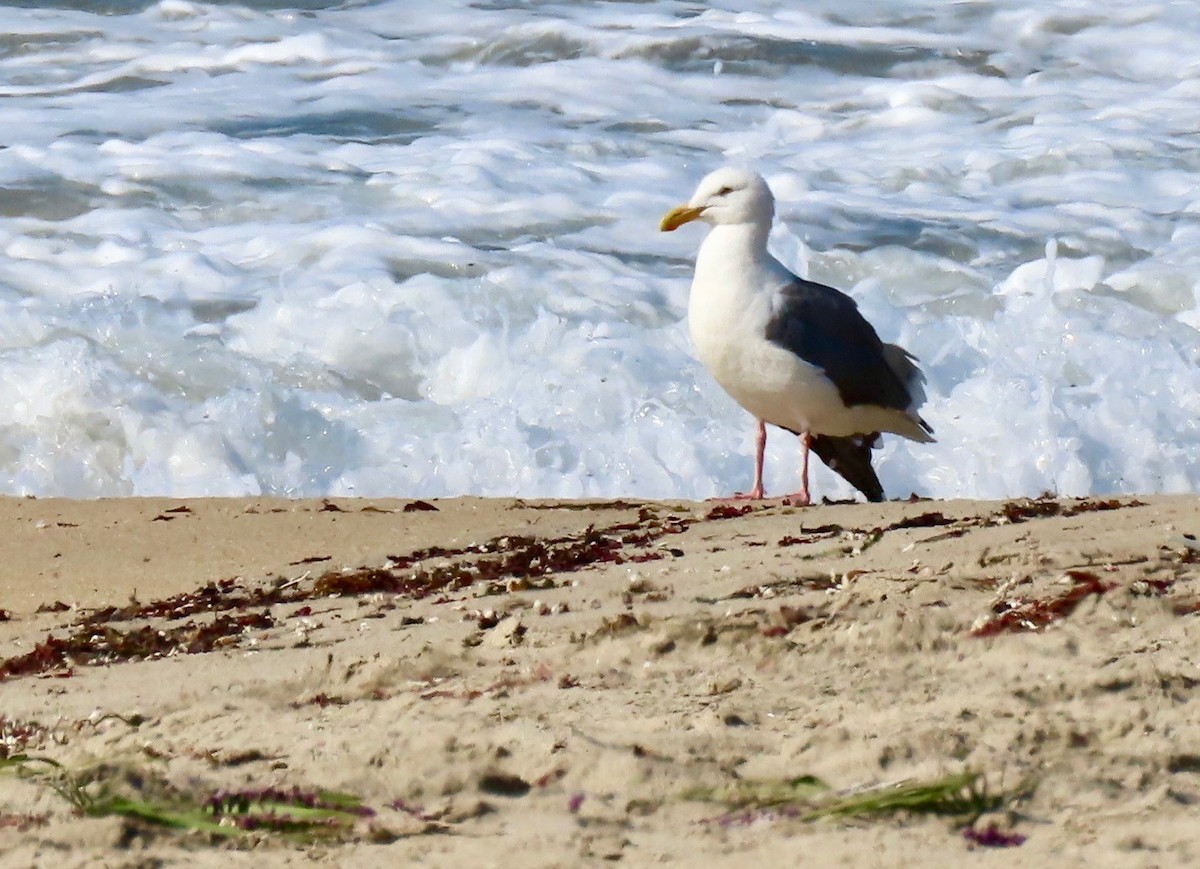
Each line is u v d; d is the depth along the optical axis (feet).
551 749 18.21
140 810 16.94
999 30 79.25
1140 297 54.24
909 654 21.09
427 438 46.78
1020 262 56.70
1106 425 47.78
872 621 22.03
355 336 50.57
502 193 60.90
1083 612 21.81
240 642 25.85
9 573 33.37
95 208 59.11
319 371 49.26
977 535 28.78
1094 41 78.28
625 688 20.53
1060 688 19.10
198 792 17.67
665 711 19.53
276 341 50.57
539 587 27.48
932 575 24.54
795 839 15.90
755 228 39.14
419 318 51.01
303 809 17.01
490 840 16.20
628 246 57.06
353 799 17.34
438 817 16.89
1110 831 15.58
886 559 26.96
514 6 81.00
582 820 16.65
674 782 17.38
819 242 57.82
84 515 38.01
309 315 51.34
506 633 23.26
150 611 29.53
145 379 48.08
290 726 19.95
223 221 58.49
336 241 56.34
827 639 21.74
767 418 40.60
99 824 16.57
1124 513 30.14
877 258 56.70
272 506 38.60
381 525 36.42
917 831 15.92
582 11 80.48
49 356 48.24
